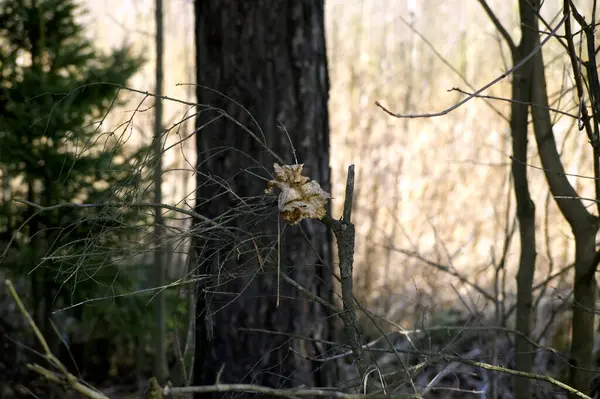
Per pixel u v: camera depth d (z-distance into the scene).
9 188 3.91
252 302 2.81
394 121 6.54
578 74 1.79
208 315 1.83
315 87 2.92
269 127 2.83
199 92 2.93
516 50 2.44
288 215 1.61
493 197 5.93
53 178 3.51
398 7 7.58
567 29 1.78
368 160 6.30
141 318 3.69
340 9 7.92
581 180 4.42
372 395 1.52
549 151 2.35
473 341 4.07
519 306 2.59
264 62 2.83
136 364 4.32
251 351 2.83
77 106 3.61
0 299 4.20
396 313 4.75
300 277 2.83
